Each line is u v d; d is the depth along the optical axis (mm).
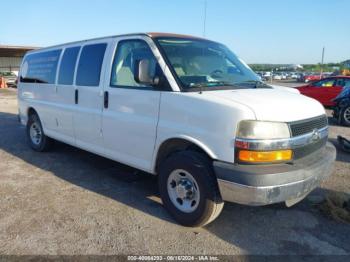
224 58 4398
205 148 3252
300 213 3941
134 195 4430
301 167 3156
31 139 6695
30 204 4133
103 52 4562
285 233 3512
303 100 3619
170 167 3611
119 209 4016
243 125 3008
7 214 3855
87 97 4762
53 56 5754
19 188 4645
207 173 3297
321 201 4227
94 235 3424
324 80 14617
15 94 20469
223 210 3990
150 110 3799
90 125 4746
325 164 3486
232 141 3051
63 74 5363
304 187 3211
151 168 3932
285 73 59094
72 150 6680
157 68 3752
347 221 3764
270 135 3035
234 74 4191
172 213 3717
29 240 3314
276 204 4152
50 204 4137
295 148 3188
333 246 3283
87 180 4977
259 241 3359
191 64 3902
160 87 3688
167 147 3768
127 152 4219
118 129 4250
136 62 3678
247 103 3119
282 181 3023
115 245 3252
